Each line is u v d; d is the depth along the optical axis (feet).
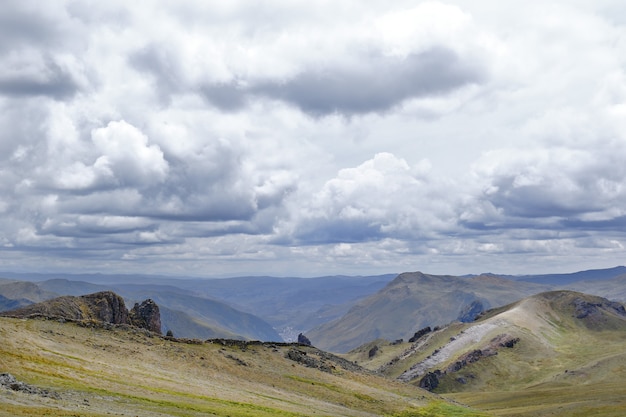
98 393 302.04
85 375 338.13
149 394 331.98
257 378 508.12
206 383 428.56
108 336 495.41
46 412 225.97
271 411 366.84
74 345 423.23
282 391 483.10
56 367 337.52
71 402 262.47
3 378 271.08
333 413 426.92
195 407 320.09
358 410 480.23
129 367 405.80
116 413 258.57
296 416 363.97
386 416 482.69
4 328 384.27
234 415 318.65
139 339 517.14
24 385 269.85
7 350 339.16
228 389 428.15
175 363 471.62
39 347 372.79
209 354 533.55
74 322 508.12
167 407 304.50
